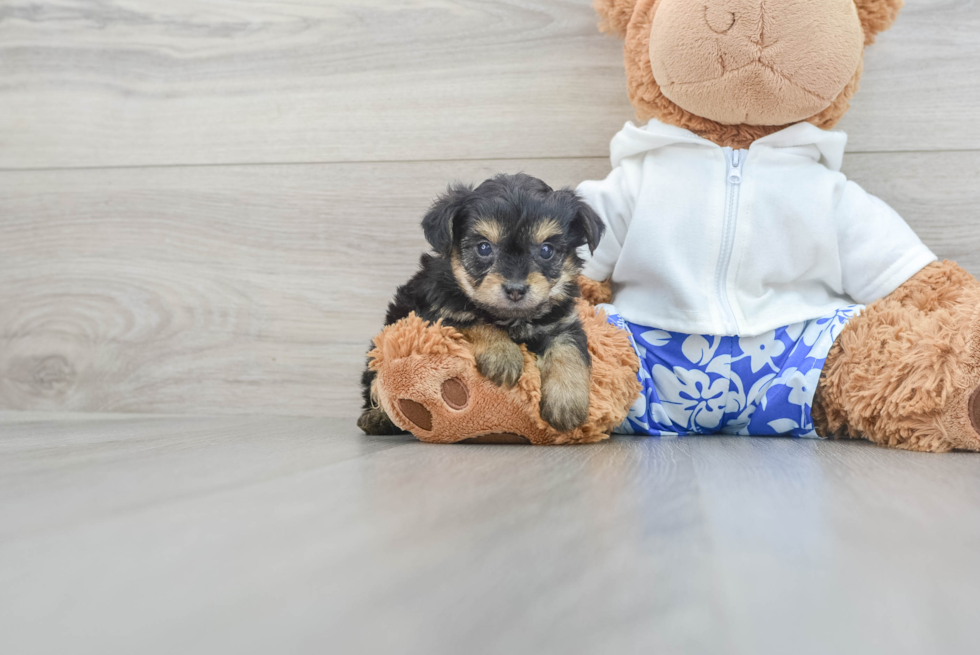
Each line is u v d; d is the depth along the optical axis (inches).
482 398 75.4
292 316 115.8
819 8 83.0
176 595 26.2
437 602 25.3
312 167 114.9
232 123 116.4
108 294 119.7
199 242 117.6
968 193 101.6
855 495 46.2
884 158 103.1
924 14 101.2
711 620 24.0
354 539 33.9
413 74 112.1
